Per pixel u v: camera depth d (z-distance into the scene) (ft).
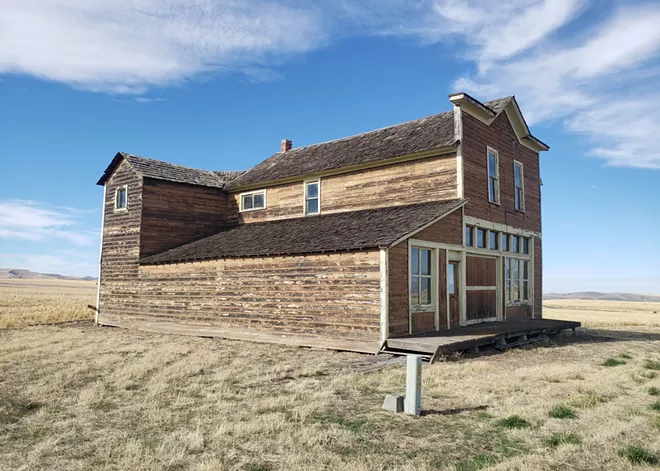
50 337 58.18
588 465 17.93
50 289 257.96
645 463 18.01
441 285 53.36
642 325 89.10
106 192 79.05
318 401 26.89
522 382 31.78
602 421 23.21
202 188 79.36
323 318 49.73
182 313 64.39
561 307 220.23
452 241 55.01
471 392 28.81
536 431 21.84
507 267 67.00
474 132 59.57
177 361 40.34
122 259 74.23
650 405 26.14
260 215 76.54
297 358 42.91
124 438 21.06
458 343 42.42
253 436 21.08
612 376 33.65
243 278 57.82
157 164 78.74
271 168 79.77
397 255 47.42
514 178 69.46
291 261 53.21
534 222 73.87
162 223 74.13
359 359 42.09
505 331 50.80
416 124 68.39
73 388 30.45
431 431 22.04
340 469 17.49
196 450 19.54
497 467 17.67
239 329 57.52
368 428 22.44
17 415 24.61
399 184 61.00
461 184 55.88
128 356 43.01
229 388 30.32
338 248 48.44
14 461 18.54
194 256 63.16
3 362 39.40
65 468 17.83
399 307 47.09
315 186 69.67
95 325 76.33
